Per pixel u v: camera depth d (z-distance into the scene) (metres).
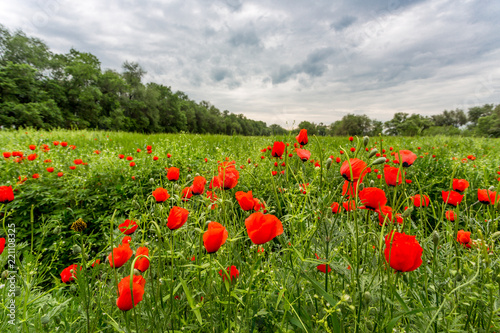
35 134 9.64
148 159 5.02
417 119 87.38
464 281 1.00
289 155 2.24
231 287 1.03
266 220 0.89
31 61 38.69
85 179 3.91
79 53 50.06
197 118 81.56
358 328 0.96
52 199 3.49
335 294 1.03
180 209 1.08
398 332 0.92
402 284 1.19
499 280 0.92
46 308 1.22
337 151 5.87
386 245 0.85
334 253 1.10
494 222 1.38
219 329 1.04
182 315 1.12
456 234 1.31
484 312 1.05
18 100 33.78
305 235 1.22
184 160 5.09
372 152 1.04
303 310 1.02
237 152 7.04
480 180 3.98
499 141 11.63
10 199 1.53
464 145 9.12
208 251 0.90
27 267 1.35
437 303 0.99
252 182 3.34
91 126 43.25
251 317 0.99
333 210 1.38
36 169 4.62
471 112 84.75
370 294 0.93
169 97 68.44
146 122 55.97
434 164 4.93
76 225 1.10
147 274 1.27
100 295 1.21
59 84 42.31
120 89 53.06
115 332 1.06
